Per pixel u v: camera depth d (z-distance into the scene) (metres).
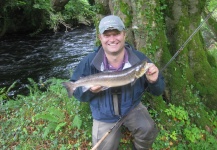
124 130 1.86
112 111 1.52
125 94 1.49
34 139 1.99
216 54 4.01
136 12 1.89
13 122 2.22
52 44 7.33
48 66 5.64
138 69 1.29
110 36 1.36
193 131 1.96
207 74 2.24
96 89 1.38
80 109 2.06
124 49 1.47
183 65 2.12
